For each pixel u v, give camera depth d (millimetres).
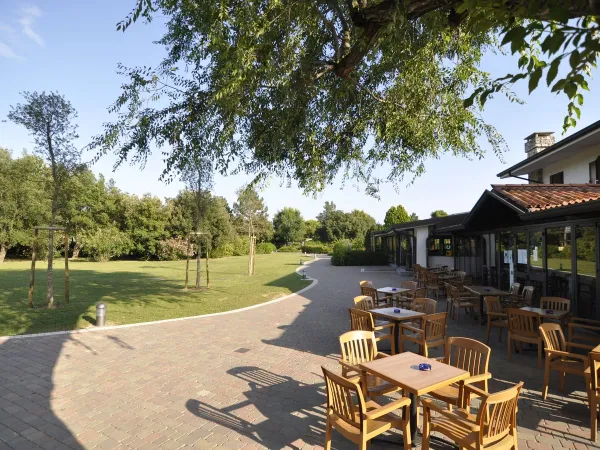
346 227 65375
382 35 4406
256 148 6715
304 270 25375
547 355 4633
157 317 10008
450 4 3209
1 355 6754
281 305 11922
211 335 8141
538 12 1982
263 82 5543
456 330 8383
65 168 10867
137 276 21547
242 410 4508
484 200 9109
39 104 10086
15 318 9617
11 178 31469
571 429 3912
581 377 5355
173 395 4969
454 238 18000
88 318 9711
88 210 39281
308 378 5555
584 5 1816
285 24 5125
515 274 10930
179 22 6051
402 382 3180
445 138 7391
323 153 7781
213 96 5387
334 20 6094
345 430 3193
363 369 3637
